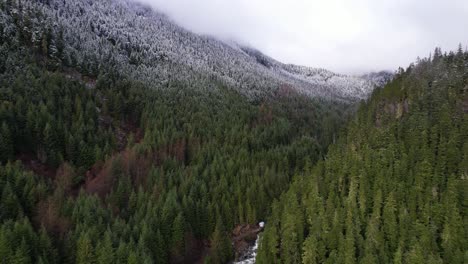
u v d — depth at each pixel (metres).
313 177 91.44
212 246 82.25
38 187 81.44
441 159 85.69
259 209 95.94
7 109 103.62
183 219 81.56
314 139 142.25
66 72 140.62
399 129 100.38
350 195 80.81
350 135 111.56
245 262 82.00
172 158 112.81
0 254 60.69
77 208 76.56
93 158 105.31
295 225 77.50
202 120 139.38
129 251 66.69
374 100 128.38
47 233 69.88
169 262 78.88
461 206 75.06
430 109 107.44
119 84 143.12
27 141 103.12
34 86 115.25
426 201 75.88
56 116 110.81
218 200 92.94
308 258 71.12
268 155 117.62
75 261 67.31
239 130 138.75
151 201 85.44
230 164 105.94
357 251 70.81
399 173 84.25
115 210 86.38
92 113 118.94
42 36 144.00
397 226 71.94
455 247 66.75
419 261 63.41
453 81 116.88
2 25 137.75
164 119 133.25
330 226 76.00
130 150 110.19
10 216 72.81
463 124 95.25
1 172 81.94
